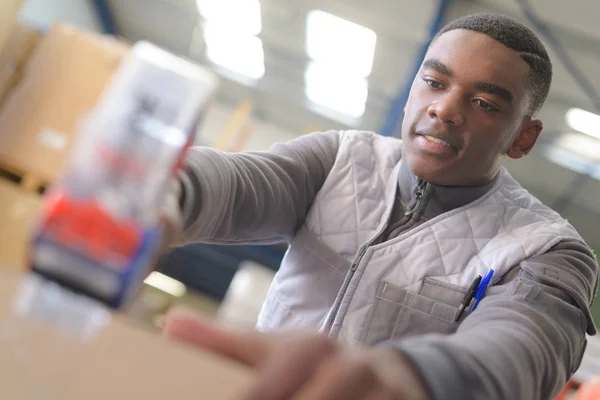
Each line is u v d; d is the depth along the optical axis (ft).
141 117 1.37
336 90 21.56
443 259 3.20
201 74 1.40
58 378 1.20
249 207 3.00
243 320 13.99
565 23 13.96
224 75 23.54
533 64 3.13
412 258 3.22
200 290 19.26
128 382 1.24
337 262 3.40
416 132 3.21
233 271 19.22
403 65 18.28
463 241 3.23
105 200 1.37
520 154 3.51
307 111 24.16
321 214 3.48
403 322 3.14
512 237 3.18
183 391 1.25
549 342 2.06
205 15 20.06
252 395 1.22
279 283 3.59
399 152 3.61
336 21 17.38
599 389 4.05
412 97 3.27
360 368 1.20
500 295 2.55
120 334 1.36
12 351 1.23
